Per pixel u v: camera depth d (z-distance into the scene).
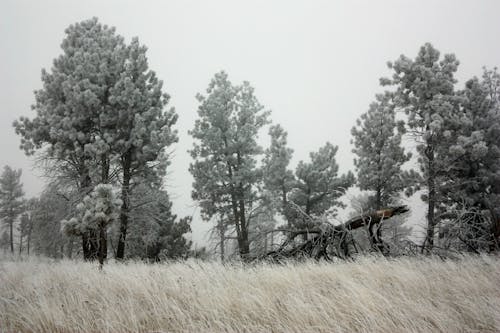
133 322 4.96
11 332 4.98
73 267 9.91
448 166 17.14
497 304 5.19
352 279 6.55
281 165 21.16
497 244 11.66
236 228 20.84
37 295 6.19
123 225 18.25
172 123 20.28
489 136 17.36
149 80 20.14
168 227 20.62
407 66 18.64
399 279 6.64
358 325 4.82
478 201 16.55
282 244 11.35
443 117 17.41
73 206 18.08
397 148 19.73
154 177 19.94
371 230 10.91
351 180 20.86
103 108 18.61
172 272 8.05
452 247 11.88
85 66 18.56
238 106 22.45
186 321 5.12
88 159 18.67
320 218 11.41
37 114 19.56
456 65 18.31
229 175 21.59
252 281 6.93
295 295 5.74
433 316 4.87
